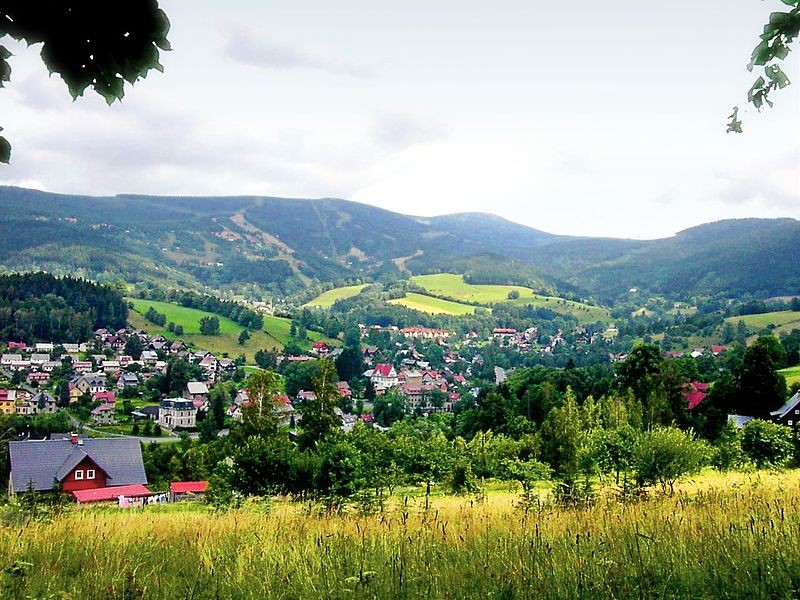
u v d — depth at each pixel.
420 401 174.88
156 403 150.25
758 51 5.55
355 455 24.89
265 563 7.05
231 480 25.91
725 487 16.45
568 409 54.88
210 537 9.19
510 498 18.80
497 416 80.62
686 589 5.61
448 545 7.70
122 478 59.56
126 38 3.93
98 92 4.13
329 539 8.20
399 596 5.80
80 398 139.38
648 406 65.44
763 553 6.26
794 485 15.58
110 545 8.60
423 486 36.59
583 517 9.81
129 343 196.75
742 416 73.06
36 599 6.02
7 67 3.93
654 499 13.47
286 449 26.55
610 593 5.51
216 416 123.81
